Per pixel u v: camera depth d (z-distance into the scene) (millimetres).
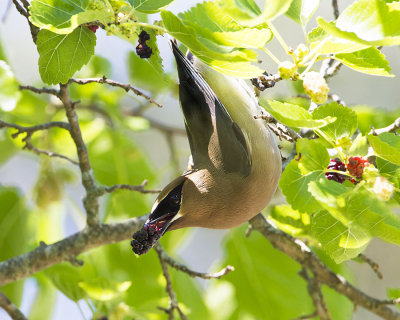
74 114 9898
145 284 12688
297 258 10680
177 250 12891
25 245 12758
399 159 7195
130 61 13219
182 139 16656
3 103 10523
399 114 11961
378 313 10617
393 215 6816
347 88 17297
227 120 9477
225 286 12953
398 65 17234
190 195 9180
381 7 6664
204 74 9789
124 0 7398
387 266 16438
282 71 7023
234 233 12922
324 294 12648
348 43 6895
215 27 7238
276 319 12734
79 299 10383
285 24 16219
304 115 7051
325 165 7742
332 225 7617
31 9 6965
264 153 9438
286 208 9945
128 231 10281
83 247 10195
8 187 12875
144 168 13312
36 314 12812
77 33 7879
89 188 10148
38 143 13266
